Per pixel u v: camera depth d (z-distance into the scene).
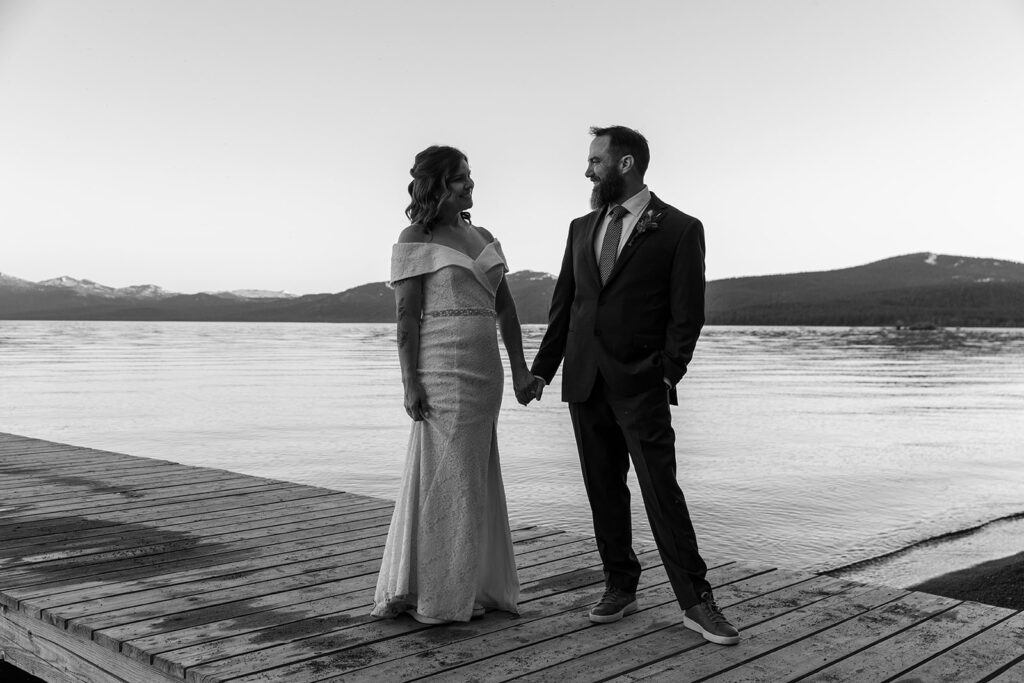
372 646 2.97
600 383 3.16
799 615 3.31
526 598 3.54
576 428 3.28
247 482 6.42
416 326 3.23
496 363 3.29
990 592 6.77
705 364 58.34
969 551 8.19
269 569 3.99
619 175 3.10
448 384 3.19
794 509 10.19
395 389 32.16
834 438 18.19
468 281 3.22
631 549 3.34
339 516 5.20
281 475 12.30
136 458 7.69
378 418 21.27
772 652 2.92
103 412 22.25
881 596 3.55
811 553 8.12
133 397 27.19
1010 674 2.73
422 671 2.74
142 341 107.31
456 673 2.72
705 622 3.04
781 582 3.76
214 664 2.78
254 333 179.38
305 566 4.04
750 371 49.81
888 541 8.62
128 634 3.06
